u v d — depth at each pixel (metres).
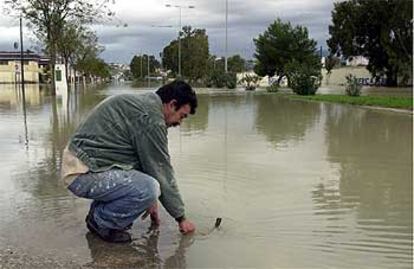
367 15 51.12
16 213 5.22
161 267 3.90
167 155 4.48
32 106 21.19
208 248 4.27
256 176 7.03
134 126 4.38
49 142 10.27
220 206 5.52
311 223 4.99
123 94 4.55
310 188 6.41
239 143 10.12
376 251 4.28
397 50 48.53
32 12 32.66
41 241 4.41
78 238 4.48
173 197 4.52
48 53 34.19
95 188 4.29
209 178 6.86
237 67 72.44
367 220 5.12
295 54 55.28
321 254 4.20
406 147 9.78
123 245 4.32
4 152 9.01
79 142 4.38
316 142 10.38
